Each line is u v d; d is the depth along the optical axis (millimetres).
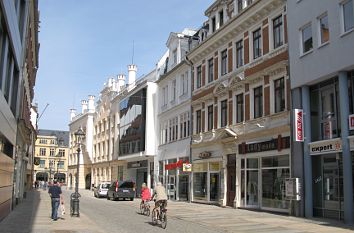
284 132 22344
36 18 27250
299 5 21516
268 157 24047
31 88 40625
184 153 36219
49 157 125000
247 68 26562
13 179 23016
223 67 30391
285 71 22594
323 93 20297
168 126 41062
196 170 33594
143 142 45594
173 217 22047
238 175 26875
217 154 30078
